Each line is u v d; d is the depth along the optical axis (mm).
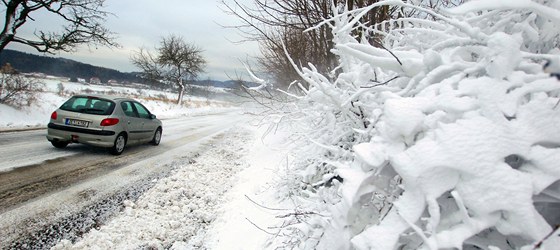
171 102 39156
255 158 8016
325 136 3463
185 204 4695
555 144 1396
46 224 3736
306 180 3727
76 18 14789
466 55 1990
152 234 3645
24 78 14398
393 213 1506
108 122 7469
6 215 3869
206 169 7023
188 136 13102
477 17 1901
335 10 2699
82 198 4684
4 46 13461
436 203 1343
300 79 7098
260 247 3107
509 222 1266
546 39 1877
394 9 4734
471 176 1320
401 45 2846
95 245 3316
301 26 6066
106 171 6297
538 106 1426
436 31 2078
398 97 1826
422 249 1379
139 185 5523
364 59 2088
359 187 1621
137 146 9539
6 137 8945
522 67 1627
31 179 5359
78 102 7727
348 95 2877
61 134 7457
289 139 4770
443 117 1542
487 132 1374
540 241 1152
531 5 1500
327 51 5617
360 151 1683
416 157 1419
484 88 1511
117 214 4188
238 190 5348
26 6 13617
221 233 3670
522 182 1264
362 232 1569
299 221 2535
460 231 1311
